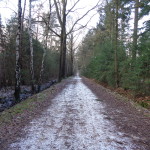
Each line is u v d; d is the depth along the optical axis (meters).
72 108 7.39
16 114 6.24
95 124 5.22
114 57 15.16
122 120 5.66
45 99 9.54
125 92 11.94
